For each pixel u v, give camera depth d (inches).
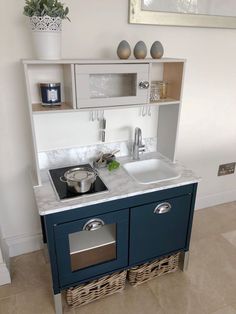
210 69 77.2
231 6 70.5
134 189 55.8
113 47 63.4
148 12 62.4
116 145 73.1
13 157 65.0
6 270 65.1
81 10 57.9
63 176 60.7
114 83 58.8
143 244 61.3
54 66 60.1
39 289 65.1
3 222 70.9
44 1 47.1
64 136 67.1
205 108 81.9
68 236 52.2
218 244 80.9
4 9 53.0
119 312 59.6
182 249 67.6
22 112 61.6
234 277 69.2
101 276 59.4
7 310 59.9
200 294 64.2
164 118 71.6
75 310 59.9
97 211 52.8
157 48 58.8
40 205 49.6
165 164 69.6
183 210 62.9
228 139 91.0
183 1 64.8
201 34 71.5
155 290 65.2
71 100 55.1
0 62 56.3
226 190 100.9
